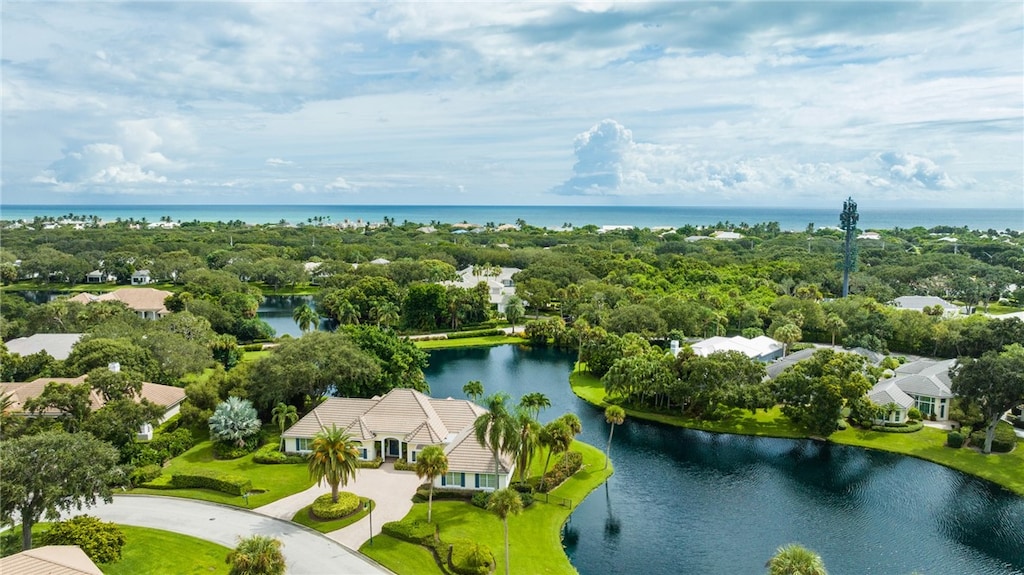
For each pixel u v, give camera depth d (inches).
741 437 3720.5
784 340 5172.2
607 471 3230.8
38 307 5265.8
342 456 2586.1
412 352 4242.1
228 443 3248.0
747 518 2775.6
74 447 2206.0
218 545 2373.3
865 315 5585.6
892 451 3486.7
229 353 4906.5
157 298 6697.8
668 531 2662.4
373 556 2305.6
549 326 6028.5
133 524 2522.1
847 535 2630.4
